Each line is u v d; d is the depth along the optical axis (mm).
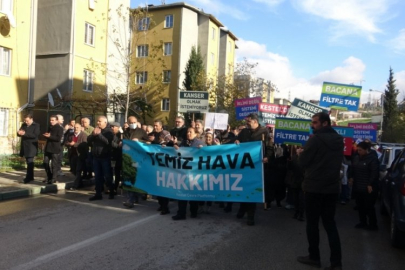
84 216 6961
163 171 7344
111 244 5340
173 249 5242
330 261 4602
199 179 7043
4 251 4910
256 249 5422
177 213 7102
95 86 24875
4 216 6797
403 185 5496
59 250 5000
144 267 4520
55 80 23484
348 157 9914
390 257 5402
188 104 13406
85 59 24141
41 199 8492
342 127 9680
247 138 7195
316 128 4832
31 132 9766
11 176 10898
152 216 7180
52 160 9836
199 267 4602
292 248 5520
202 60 33000
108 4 25703
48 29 23656
